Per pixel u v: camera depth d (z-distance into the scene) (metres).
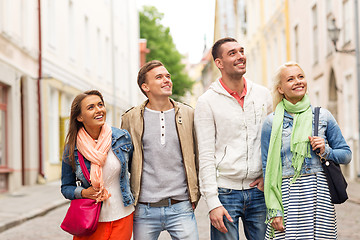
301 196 3.73
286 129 3.80
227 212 3.92
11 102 15.84
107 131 3.80
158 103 4.04
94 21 27.36
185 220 3.98
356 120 15.48
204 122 4.02
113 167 3.79
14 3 16.12
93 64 27.00
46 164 18.97
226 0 33.84
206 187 3.94
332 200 3.67
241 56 3.97
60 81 20.88
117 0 33.91
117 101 33.34
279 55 25.58
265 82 28.91
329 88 18.02
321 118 3.77
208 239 7.39
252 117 4.02
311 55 20.16
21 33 17.34
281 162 3.78
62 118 20.52
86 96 3.77
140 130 3.99
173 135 3.99
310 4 19.98
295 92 3.79
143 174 3.98
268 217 3.78
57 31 20.75
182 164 4.01
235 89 4.05
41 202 12.13
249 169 3.97
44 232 8.43
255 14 31.70
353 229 7.95
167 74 4.04
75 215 3.72
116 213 3.82
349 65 15.84
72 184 3.88
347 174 16.77
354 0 14.89
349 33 15.83
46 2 19.52
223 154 4.00
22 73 16.89
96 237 3.82
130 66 38.75
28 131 17.27
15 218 9.43
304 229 3.69
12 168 15.77
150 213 3.97
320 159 3.71
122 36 35.72
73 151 3.78
